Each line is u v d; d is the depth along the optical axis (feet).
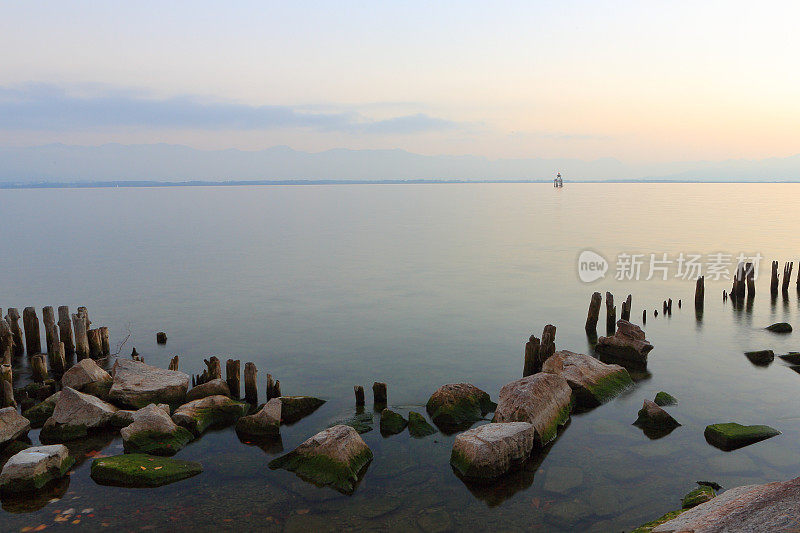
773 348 99.30
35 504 50.21
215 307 133.90
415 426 65.46
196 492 52.34
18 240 274.98
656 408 67.15
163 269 188.85
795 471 54.85
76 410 65.36
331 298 143.33
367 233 315.17
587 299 139.85
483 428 58.75
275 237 294.87
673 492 51.78
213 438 64.34
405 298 142.51
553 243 256.73
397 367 90.02
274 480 54.49
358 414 70.38
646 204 598.34
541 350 83.56
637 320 119.85
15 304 139.13
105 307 134.72
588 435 64.18
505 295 145.07
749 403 73.15
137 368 78.07
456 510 49.24
